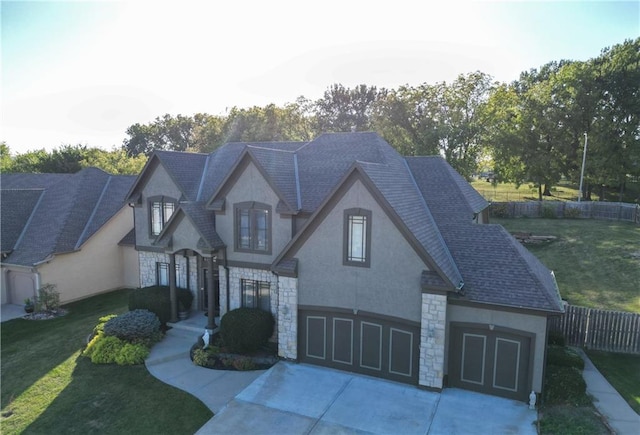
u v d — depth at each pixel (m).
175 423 13.84
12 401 15.45
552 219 43.53
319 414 13.89
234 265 20.41
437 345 14.96
